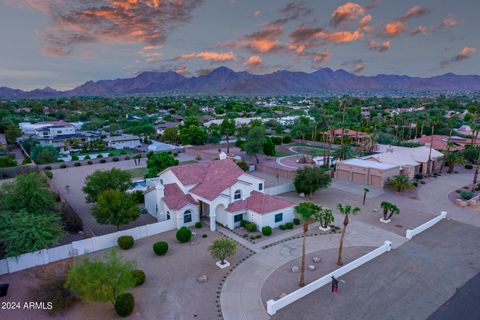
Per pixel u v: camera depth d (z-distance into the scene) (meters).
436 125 110.00
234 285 26.72
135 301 24.56
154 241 35.09
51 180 61.59
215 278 27.78
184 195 40.66
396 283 26.92
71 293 24.31
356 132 102.81
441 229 38.34
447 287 26.44
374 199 49.59
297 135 116.31
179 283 27.00
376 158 63.09
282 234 36.72
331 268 29.36
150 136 118.25
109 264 22.94
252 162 79.19
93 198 41.53
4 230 29.20
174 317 22.83
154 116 176.12
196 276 28.08
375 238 35.75
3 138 107.50
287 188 53.41
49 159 74.75
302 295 25.00
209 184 40.97
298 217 40.72
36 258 29.62
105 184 41.69
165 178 44.62
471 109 165.12
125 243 32.94
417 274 28.33
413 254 32.00
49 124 114.94
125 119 155.75
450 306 24.05
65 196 51.41
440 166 68.88
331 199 49.44
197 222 39.16
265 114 183.38
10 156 81.06
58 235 31.44
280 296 25.11
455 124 120.25
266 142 78.56
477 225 39.66
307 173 50.09
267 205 38.50
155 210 42.16
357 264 29.44
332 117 144.88
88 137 108.44
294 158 84.38
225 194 38.56
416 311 23.44
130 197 36.94
